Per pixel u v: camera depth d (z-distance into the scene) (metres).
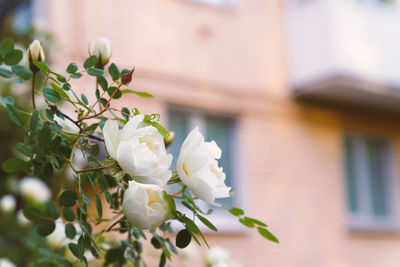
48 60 3.01
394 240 6.95
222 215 5.47
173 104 5.52
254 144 5.97
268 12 6.34
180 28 5.67
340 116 6.70
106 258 1.02
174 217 0.80
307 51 6.21
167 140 1.03
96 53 0.99
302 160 6.28
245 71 6.06
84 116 0.89
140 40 5.35
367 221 6.77
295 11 6.36
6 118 2.38
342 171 6.62
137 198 0.77
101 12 5.09
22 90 2.31
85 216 0.83
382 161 7.14
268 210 5.91
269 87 6.19
